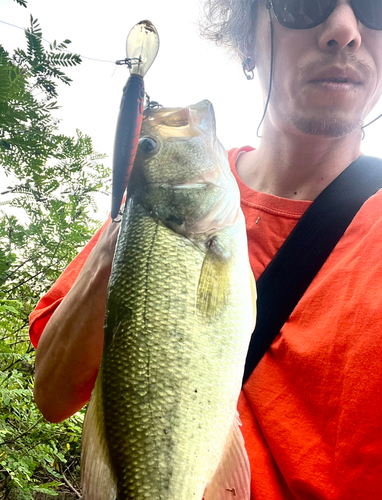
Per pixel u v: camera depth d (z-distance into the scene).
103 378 0.31
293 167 0.49
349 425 0.34
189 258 0.34
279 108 0.48
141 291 0.32
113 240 0.40
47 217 0.70
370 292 0.36
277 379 0.39
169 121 0.39
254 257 0.46
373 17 0.43
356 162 0.45
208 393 0.30
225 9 0.59
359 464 0.33
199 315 0.32
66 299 0.42
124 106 0.27
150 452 0.29
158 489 0.28
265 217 0.47
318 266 0.41
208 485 0.29
